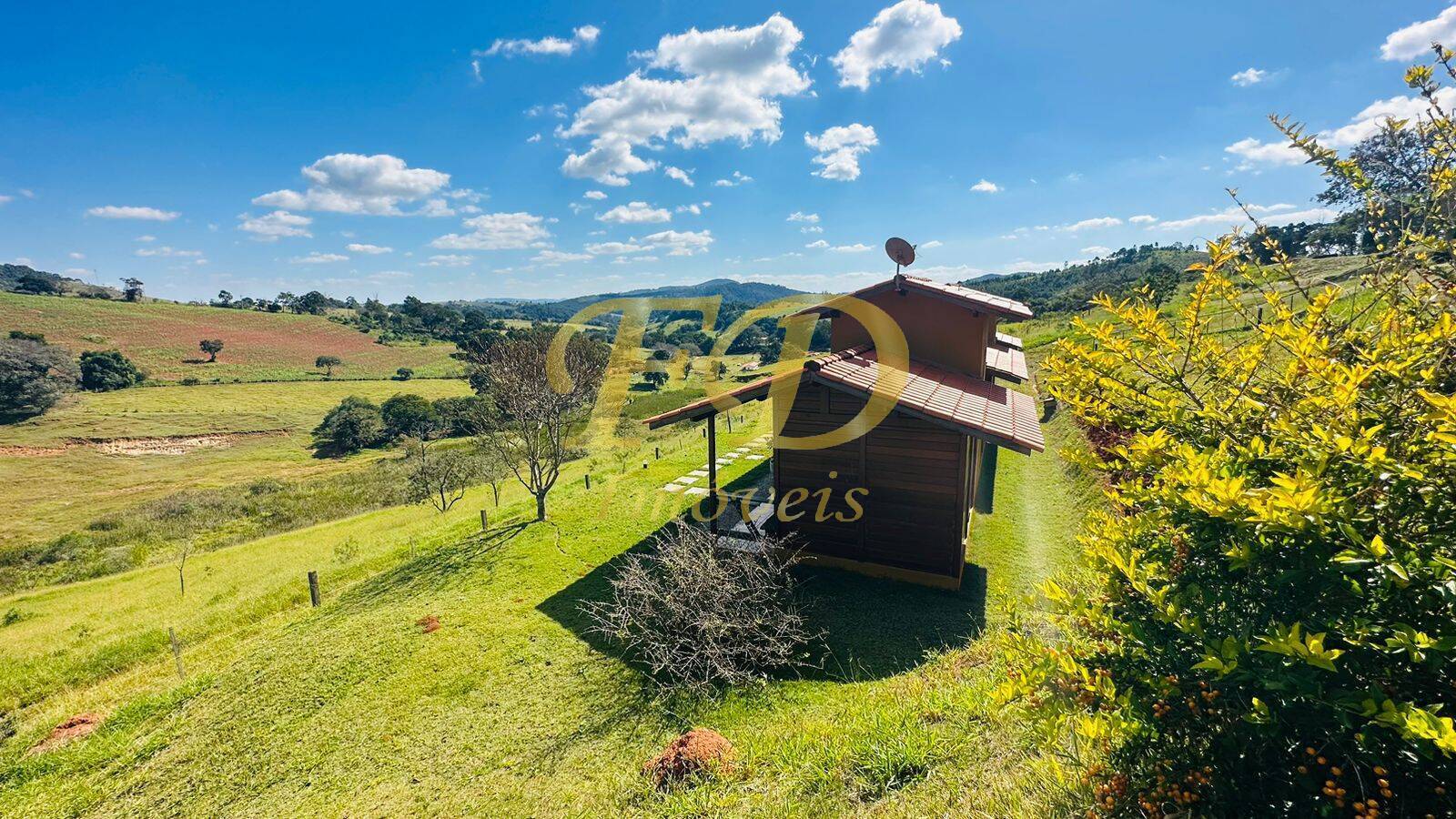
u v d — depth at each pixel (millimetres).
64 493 29531
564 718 6703
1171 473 2506
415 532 16188
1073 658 2785
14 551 20594
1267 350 2789
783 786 4449
